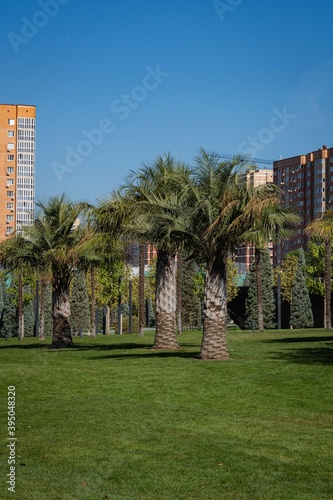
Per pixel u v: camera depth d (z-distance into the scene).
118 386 20.98
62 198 40.03
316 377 21.22
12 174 136.38
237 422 15.09
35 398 19.06
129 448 12.69
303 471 11.10
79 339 52.53
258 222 27.34
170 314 34.81
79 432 14.07
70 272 40.50
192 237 28.55
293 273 88.56
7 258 40.62
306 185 150.25
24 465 11.48
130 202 33.91
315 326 82.31
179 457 12.01
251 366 24.56
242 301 82.94
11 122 136.88
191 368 24.64
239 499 9.66
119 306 66.75
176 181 29.33
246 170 28.23
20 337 58.50
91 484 10.39
